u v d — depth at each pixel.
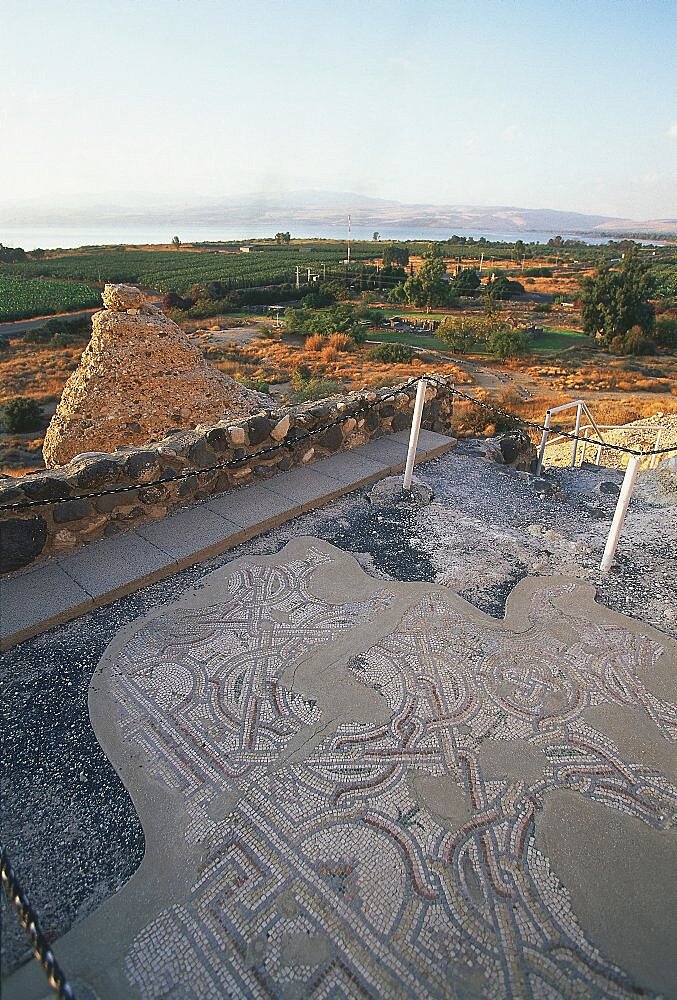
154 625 3.48
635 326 44.81
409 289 64.00
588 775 2.56
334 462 5.70
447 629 3.49
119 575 3.79
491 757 2.64
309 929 1.97
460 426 14.32
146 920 1.99
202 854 2.21
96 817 2.36
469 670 3.17
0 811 2.38
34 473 4.07
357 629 3.48
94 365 7.74
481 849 2.23
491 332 44.69
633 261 47.19
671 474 5.75
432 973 1.85
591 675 3.14
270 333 44.34
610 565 4.13
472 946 1.92
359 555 4.30
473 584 3.96
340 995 1.79
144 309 8.12
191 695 2.97
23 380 31.30
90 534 4.13
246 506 4.76
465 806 2.41
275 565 4.12
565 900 2.06
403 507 5.04
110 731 2.75
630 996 1.80
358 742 2.71
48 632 3.39
